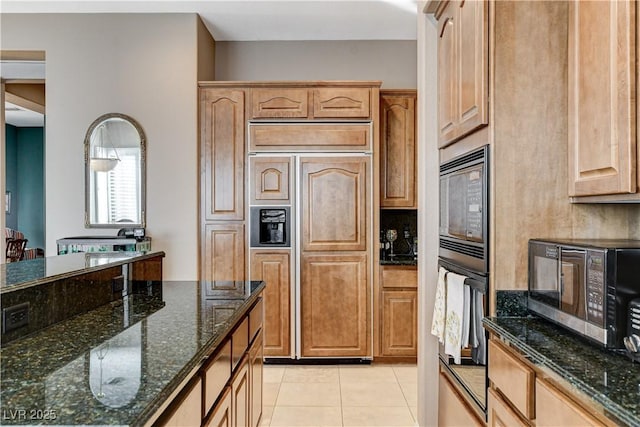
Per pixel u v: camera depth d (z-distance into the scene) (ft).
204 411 4.31
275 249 12.10
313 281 12.11
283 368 11.98
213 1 11.37
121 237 11.43
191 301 6.34
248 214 12.17
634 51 4.34
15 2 11.35
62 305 5.20
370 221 12.12
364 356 12.12
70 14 11.99
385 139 12.62
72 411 2.76
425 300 7.99
